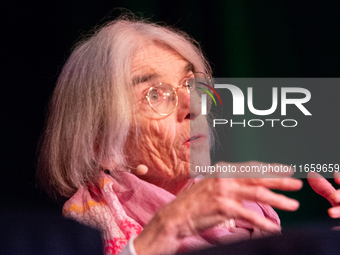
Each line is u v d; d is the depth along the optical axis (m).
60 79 2.53
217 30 3.35
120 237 2.00
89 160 2.28
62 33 3.18
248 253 2.05
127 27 2.43
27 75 3.25
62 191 2.43
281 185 1.54
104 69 2.28
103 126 2.25
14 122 3.25
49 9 3.18
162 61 2.27
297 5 3.46
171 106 2.22
